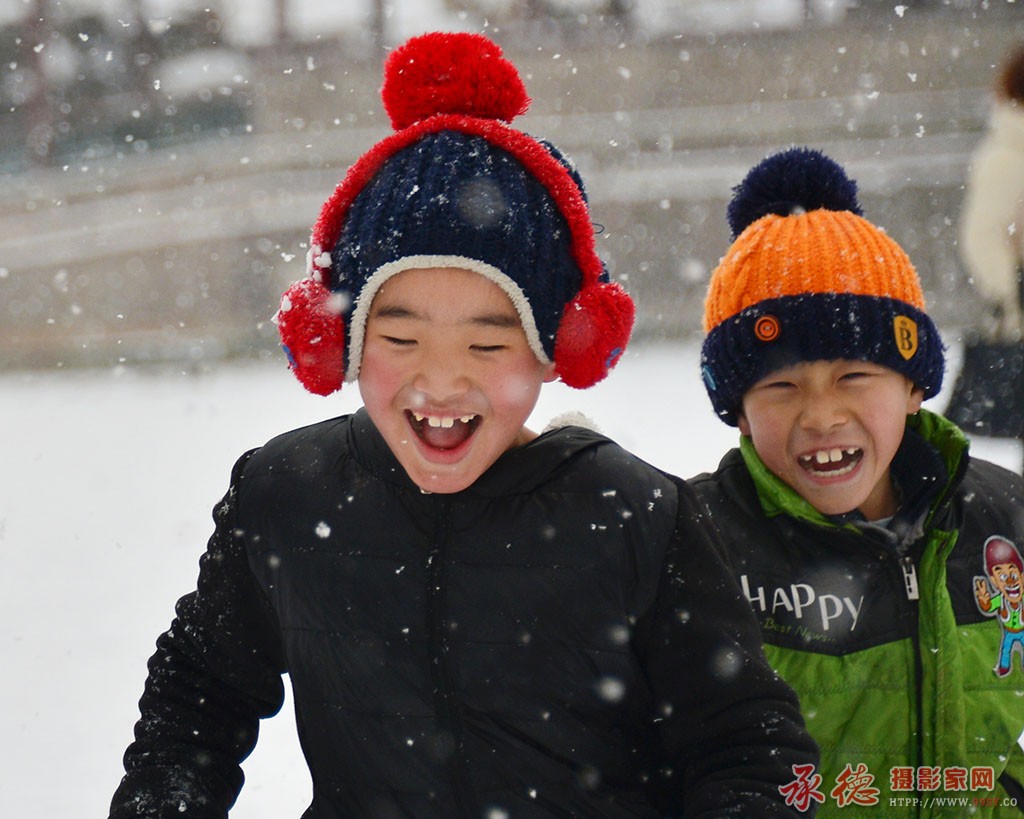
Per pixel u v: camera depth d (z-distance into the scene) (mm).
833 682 5102
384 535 4086
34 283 32312
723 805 3754
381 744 4078
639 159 30297
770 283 5402
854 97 29672
